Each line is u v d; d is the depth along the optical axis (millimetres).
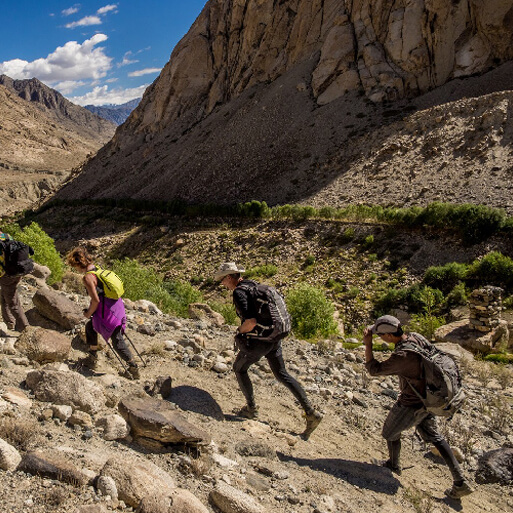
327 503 4145
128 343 7105
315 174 71000
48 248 15281
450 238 40750
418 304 31484
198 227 62062
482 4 75688
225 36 125375
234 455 4547
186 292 22422
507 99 60125
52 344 5477
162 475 3674
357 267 40656
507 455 5684
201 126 112125
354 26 91875
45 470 3340
